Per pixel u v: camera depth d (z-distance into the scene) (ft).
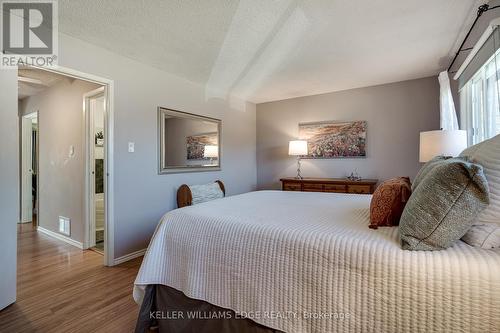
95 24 6.84
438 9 6.19
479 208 2.77
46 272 7.88
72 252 9.71
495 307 2.48
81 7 6.09
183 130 11.12
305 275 3.43
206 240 4.45
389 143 11.96
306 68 10.06
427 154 7.38
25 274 7.73
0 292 5.72
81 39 7.63
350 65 9.75
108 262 8.35
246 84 12.07
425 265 2.78
